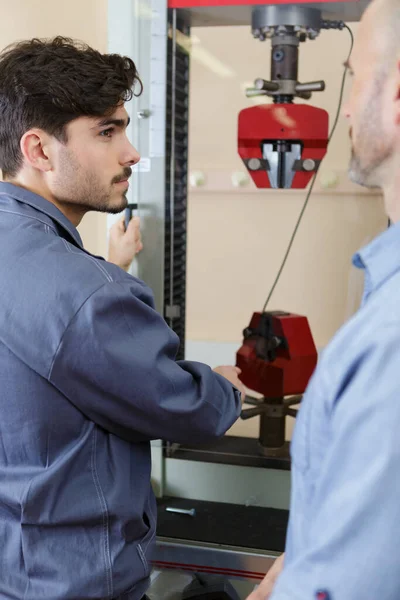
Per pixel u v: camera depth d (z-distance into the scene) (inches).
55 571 38.3
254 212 70.4
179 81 62.4
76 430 38.6
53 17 81.8
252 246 71.1
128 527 40.4
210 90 68.6
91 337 36.4
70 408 38.0
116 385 37.5
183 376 40.4
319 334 68.1
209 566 55.2
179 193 64.6
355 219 66.3
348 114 25.4
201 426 41.1
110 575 39.0
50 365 36.4
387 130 23.4
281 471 59.5
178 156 63.7
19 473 38.5
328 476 21.4
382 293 22.3
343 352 22.5
